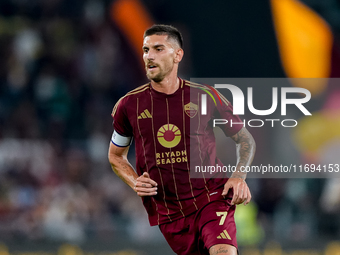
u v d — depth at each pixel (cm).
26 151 3866
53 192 3541
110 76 5119
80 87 4888
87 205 3556
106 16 5434
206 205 1455
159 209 1500
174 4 5362
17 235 3134
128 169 1539
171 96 1453
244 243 2888
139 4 5375
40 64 4978
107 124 4734
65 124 4550
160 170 1449
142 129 1454
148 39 1442
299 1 4984
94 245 2816
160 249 2812
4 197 3462
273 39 5003
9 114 4416
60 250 2808
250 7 5094
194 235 1467
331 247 2856
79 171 3856
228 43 5138
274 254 2853
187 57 5116
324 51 4894
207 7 5238
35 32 5184
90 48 5175
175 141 1441
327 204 3397
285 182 3778
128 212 3572
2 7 5294
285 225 3412
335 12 4997
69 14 5409
